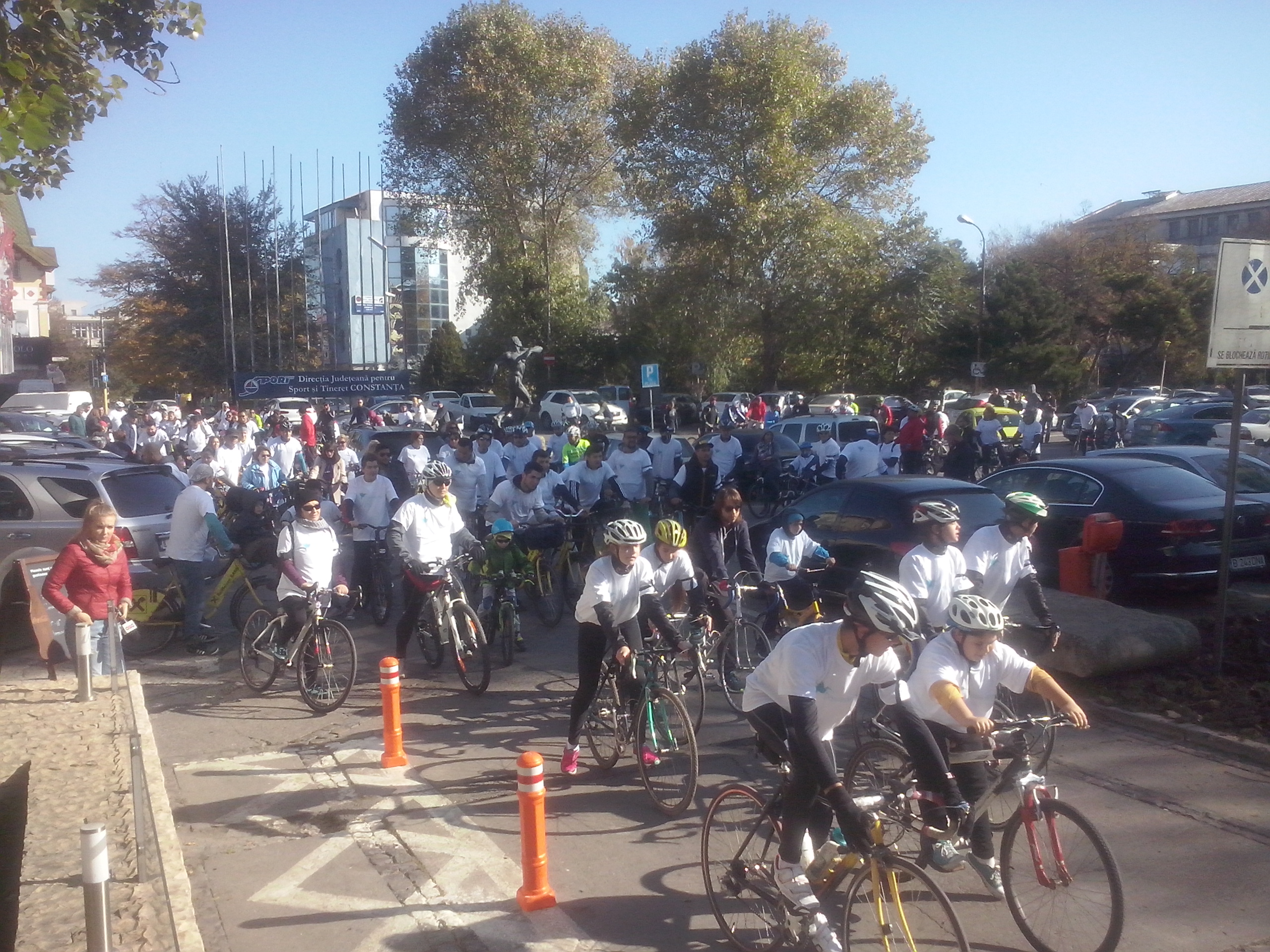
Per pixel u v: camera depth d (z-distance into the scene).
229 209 52.41
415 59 42.81
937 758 4.09
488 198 44.06
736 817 4.41
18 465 10.85
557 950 4.44
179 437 24.72
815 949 4.03
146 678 9.14
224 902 4.96
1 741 6.38
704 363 44.12
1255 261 7.48
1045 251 54.25
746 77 38.19
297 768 6.80
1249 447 20.80
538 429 42.31
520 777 4.82
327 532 8.41
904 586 6.25
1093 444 29.00
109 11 8.95
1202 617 9.51
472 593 11.13
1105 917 4.01
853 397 40.41
